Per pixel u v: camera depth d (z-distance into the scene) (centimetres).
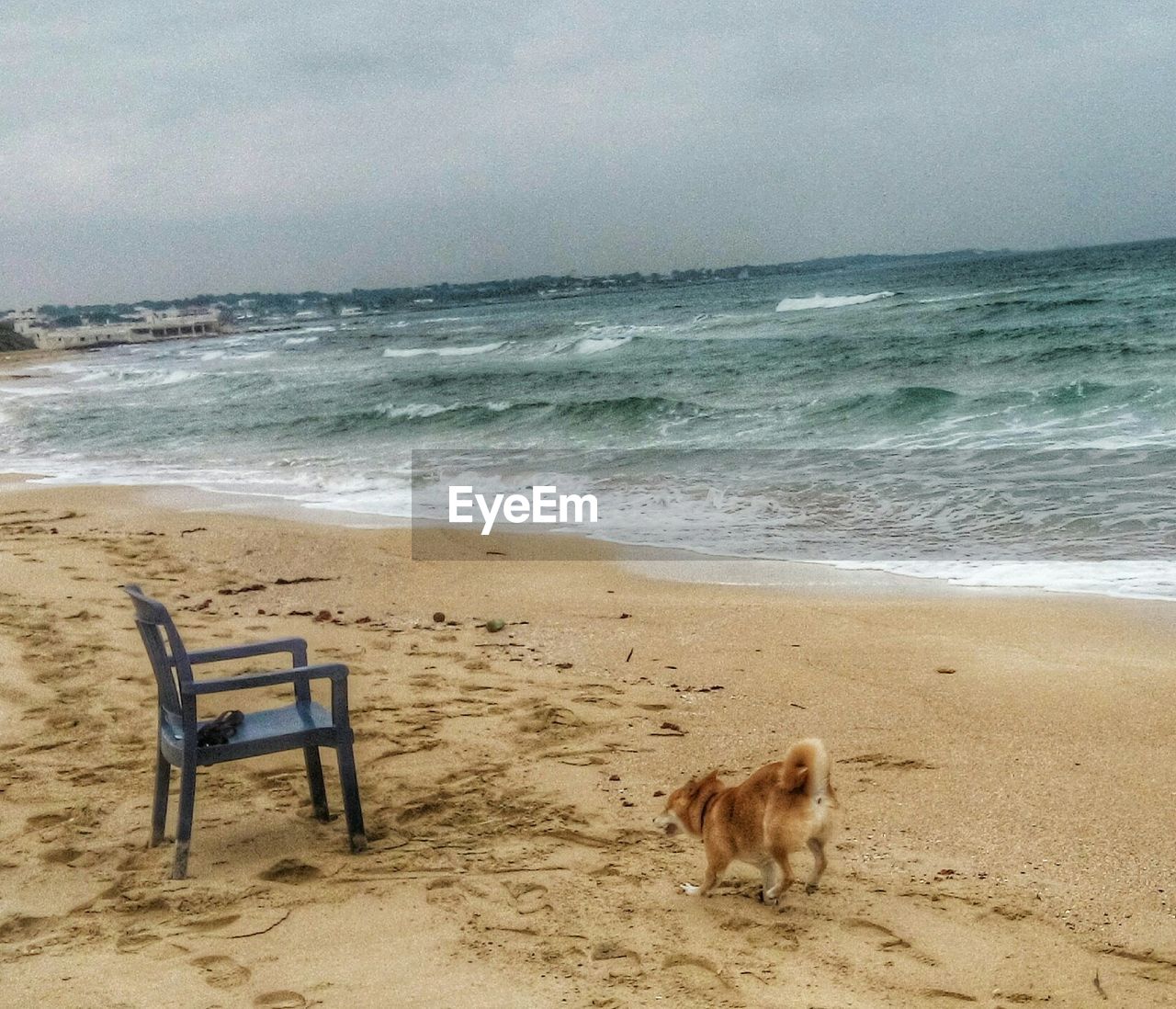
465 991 312
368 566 958
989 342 2780
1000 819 430
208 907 370
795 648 679
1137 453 1230
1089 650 648
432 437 1923
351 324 10362
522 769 494
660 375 2758
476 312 10494
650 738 530
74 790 474
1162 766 473
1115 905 357
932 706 567
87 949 341
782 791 358
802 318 4512
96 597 808
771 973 321
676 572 908
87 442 2223
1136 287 4572
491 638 717
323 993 312
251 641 709
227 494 1395
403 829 436
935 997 307
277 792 476
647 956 332
